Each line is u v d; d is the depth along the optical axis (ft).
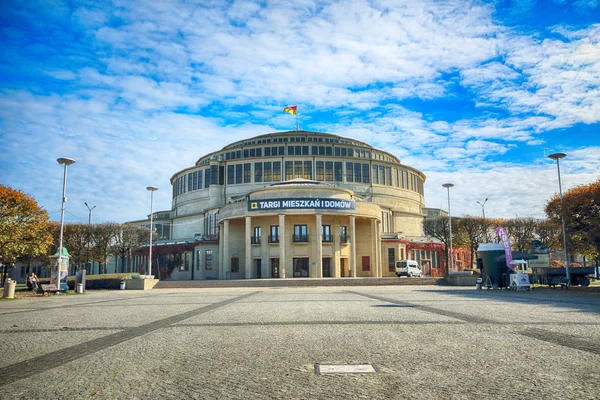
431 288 133.59
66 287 129.90
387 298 87.40
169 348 34.81
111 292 138.72
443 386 23.48
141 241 254.88
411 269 218.38
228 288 151.74
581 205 124.26
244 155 293.64
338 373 26.45
